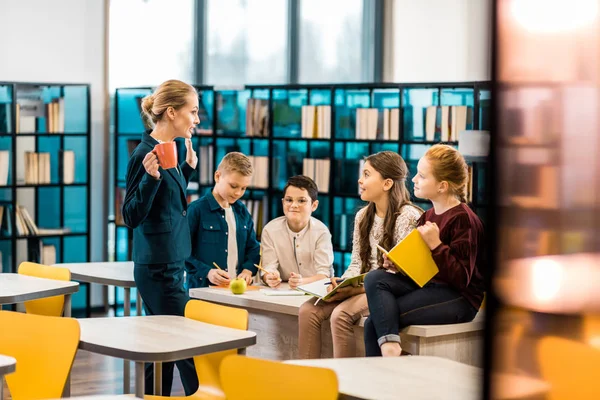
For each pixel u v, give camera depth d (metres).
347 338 3.57
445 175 3.48
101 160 8.14
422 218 3.60
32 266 4.53
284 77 7.86
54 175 7.75
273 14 7.93
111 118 8.18
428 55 6.82
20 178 7.57
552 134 1.34
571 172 1.36
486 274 1.38
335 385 2.19
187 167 4.18
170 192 3.95
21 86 7.40
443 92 6.34
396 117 6.49
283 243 4.37
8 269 7.53
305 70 7.73
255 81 8.09
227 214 4.50
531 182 1.36
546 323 1.39
